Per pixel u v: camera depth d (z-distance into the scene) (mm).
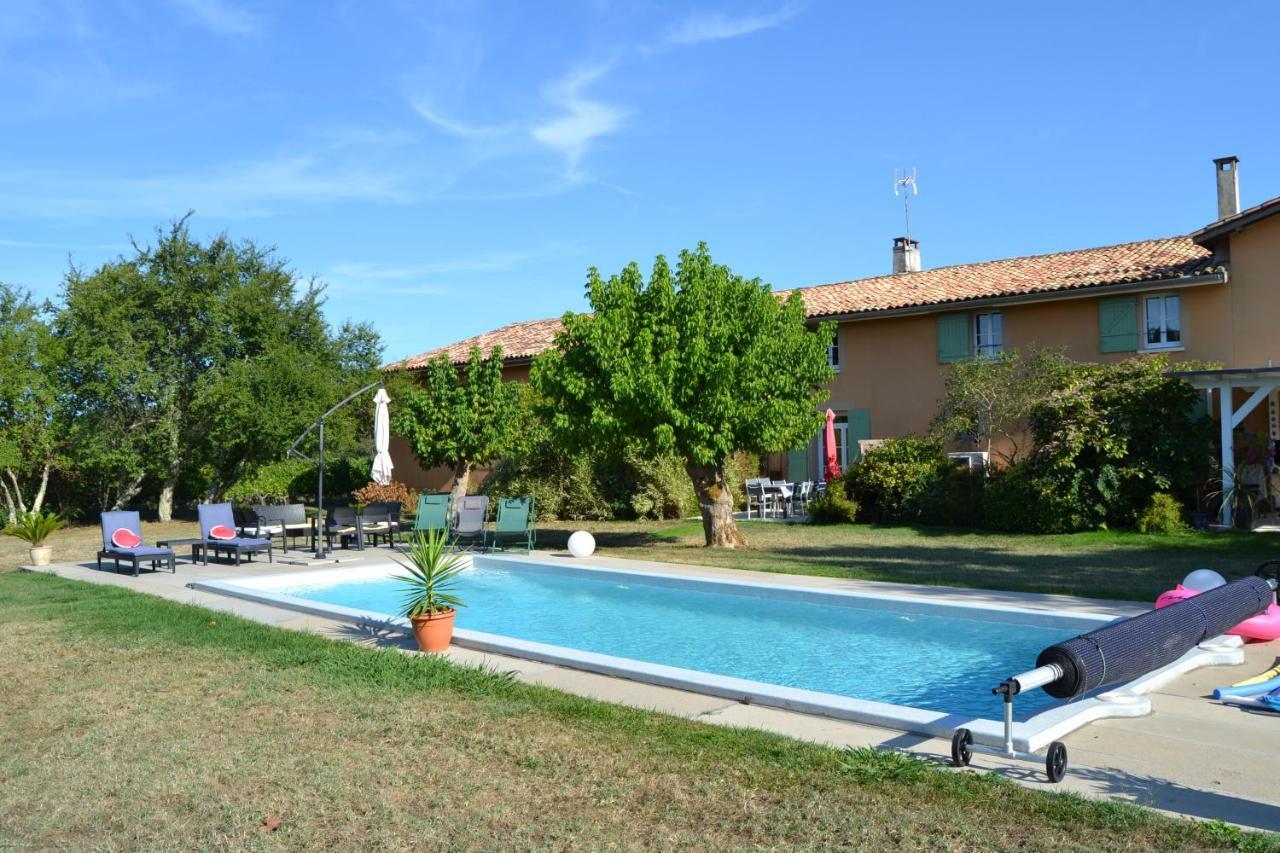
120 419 26219
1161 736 5109
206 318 27188
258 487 27281
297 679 6824
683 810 4258
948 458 19484
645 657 8461
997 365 19906
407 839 4023
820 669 7855
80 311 25688
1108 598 9578
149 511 29547
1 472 25422
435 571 8031
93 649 8062
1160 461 16094
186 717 5902
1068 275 21266
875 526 19094
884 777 4559
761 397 15242
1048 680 4801
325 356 29266
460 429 21797
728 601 11023
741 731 5402
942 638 8820
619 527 20625
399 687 6559
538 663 7410
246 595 11031
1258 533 15016
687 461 16203
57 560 16391
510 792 4543
